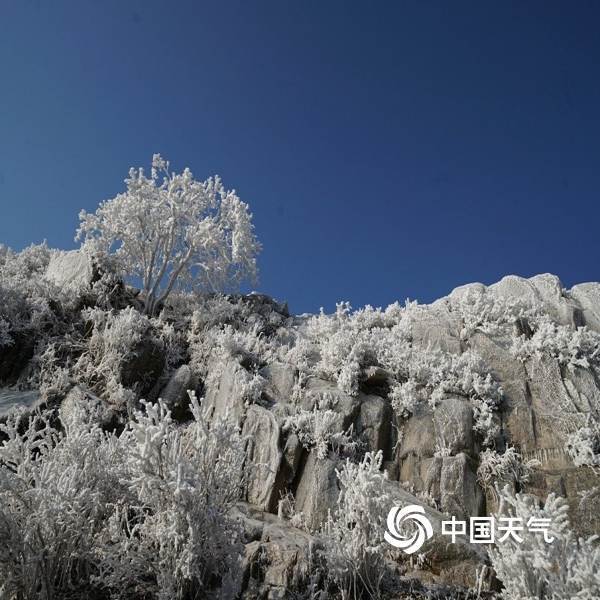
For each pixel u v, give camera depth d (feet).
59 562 15.66
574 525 21.20
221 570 16.72
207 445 16.43
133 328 30.17
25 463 15.90
